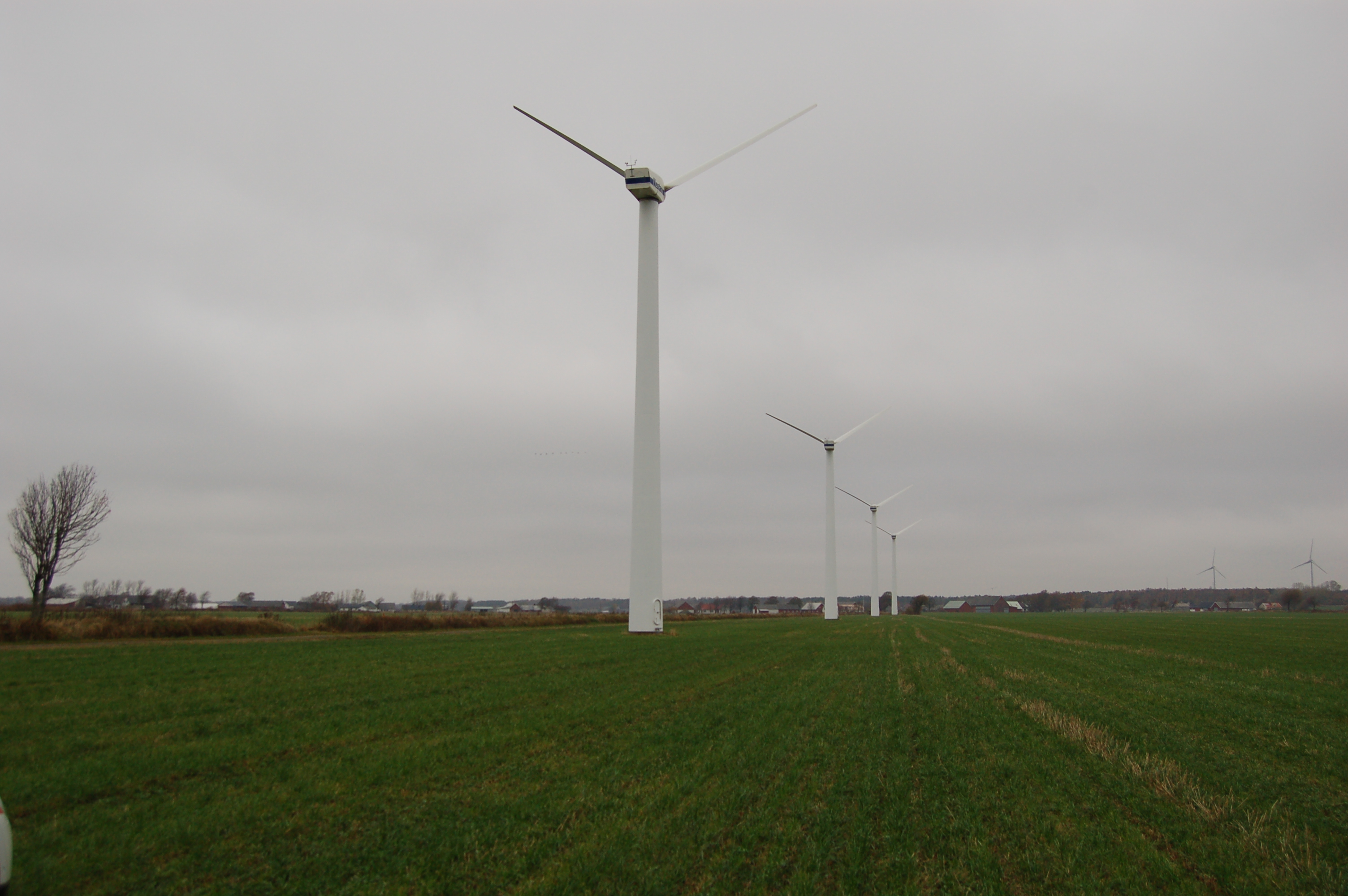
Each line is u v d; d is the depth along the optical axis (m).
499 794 10.98
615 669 28.36
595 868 8.11
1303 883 8.51
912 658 36.38
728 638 51.16
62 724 15.58
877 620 116.44
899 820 10.08
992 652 41.91
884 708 19.67
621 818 9.91
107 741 14.00
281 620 52.59
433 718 16.94
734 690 22.61
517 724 16.41
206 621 44.69
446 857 8.45
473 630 60.00
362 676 24.39
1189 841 9.67
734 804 10.65
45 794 10.59
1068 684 26.55
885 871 8.30
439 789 11.30
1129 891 7.98
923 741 15.50
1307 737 17.11
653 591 57.78
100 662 27.61
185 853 8.57
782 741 15.09
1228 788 12.55
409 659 30.97
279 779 11.70
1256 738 16.98
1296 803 11.83
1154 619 134.88
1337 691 26.22
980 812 10.69
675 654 35.62
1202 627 89.88
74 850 8.45
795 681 25.56
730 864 8.30
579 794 11.00
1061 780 12.48
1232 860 9.10
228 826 9.44
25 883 7.58
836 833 9.55
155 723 15.87
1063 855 9.05
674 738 15.13
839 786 11.74
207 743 13.91
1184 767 13.77
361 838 9.06
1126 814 10.84
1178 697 23.31
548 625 74.12
